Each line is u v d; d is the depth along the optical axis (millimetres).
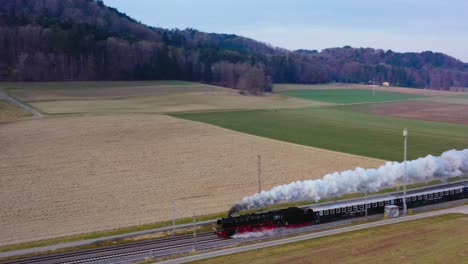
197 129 111625
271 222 52719
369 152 93500
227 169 79750
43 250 47438
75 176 73562
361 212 58531
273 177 75688
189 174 76438
